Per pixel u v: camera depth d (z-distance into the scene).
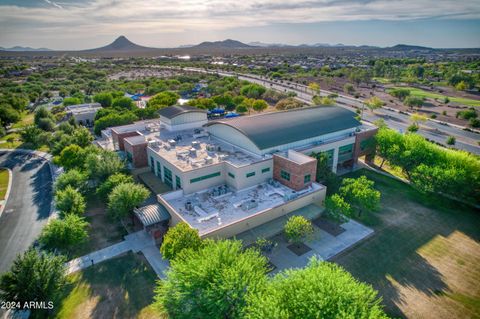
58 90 169.62
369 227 43.06
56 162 60.16
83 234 36.94
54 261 30.05
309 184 47.06
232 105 113.31
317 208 44.09
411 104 123.06
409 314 29.11
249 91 136.62
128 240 40.16
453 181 46.62
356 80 182.12
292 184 46.31
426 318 28.77
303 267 35.00
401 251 38.03
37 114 94.00
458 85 161.38
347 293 21.38
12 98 117.12
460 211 47.31
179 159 50.38
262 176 48.69
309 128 56.38
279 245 39.00
